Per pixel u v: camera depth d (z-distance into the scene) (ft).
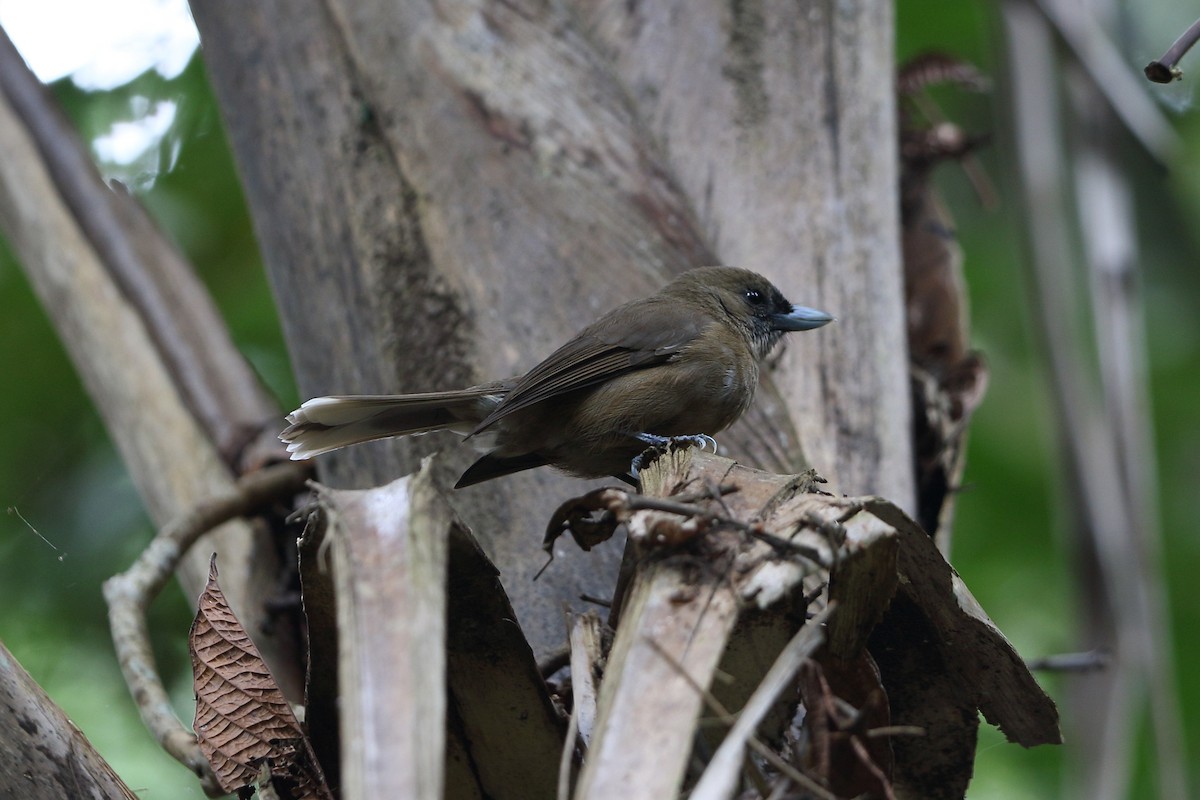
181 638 45.88
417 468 29.40
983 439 49.16
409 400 27.37
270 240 32.12
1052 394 33.71
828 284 30.60
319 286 30.53
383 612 15.12
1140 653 31.09
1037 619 46.57
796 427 29.12
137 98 48.16
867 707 16.26
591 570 24.77
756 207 31.09
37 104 39.22
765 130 31.68
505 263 28.58
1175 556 47.96
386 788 13.41
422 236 29.01
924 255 36.47
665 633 15.88
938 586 18.78
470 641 18.97
